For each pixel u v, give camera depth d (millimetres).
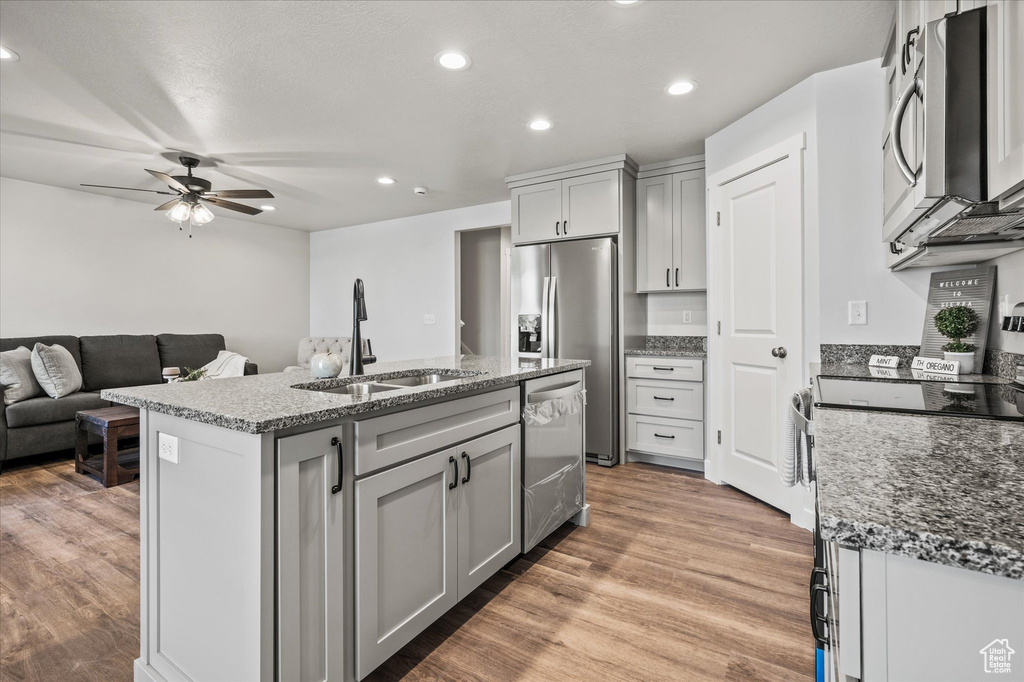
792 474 1381
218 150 3518
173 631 1371
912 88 1151
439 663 1558
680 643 1647
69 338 4297
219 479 1215
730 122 3111
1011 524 498
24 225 4254
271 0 1911
